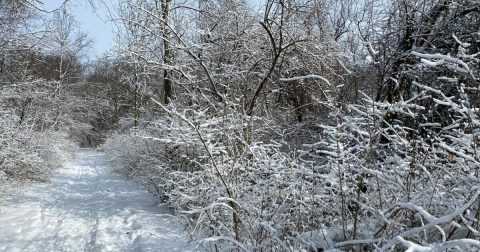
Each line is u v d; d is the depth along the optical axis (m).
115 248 6.38
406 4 8.62
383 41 9.13
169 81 9.51
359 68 10.09
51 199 10.55
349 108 4.59
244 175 5.19
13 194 10.18
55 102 18.66
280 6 7.90
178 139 5.55
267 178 4.99
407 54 8.15
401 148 4.71
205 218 5.25
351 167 4.27
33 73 16.94
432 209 3.86
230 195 4.79
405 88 8.34
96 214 8.91
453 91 6.53
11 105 13.05
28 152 12.13
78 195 11.37
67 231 7.55
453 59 3.53
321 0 8.61
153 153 9.30
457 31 8.32
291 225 4.42
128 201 10.32
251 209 4.70
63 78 24.97
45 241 6.88
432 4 8.82
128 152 13.40
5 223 7.88
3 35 10.10
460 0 8.27
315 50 8.18
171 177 7.20
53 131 18.88
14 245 6.53
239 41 8.70
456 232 3.77
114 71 18.67
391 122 6.41
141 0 8.45
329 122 8.88
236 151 5.29
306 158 7.10
